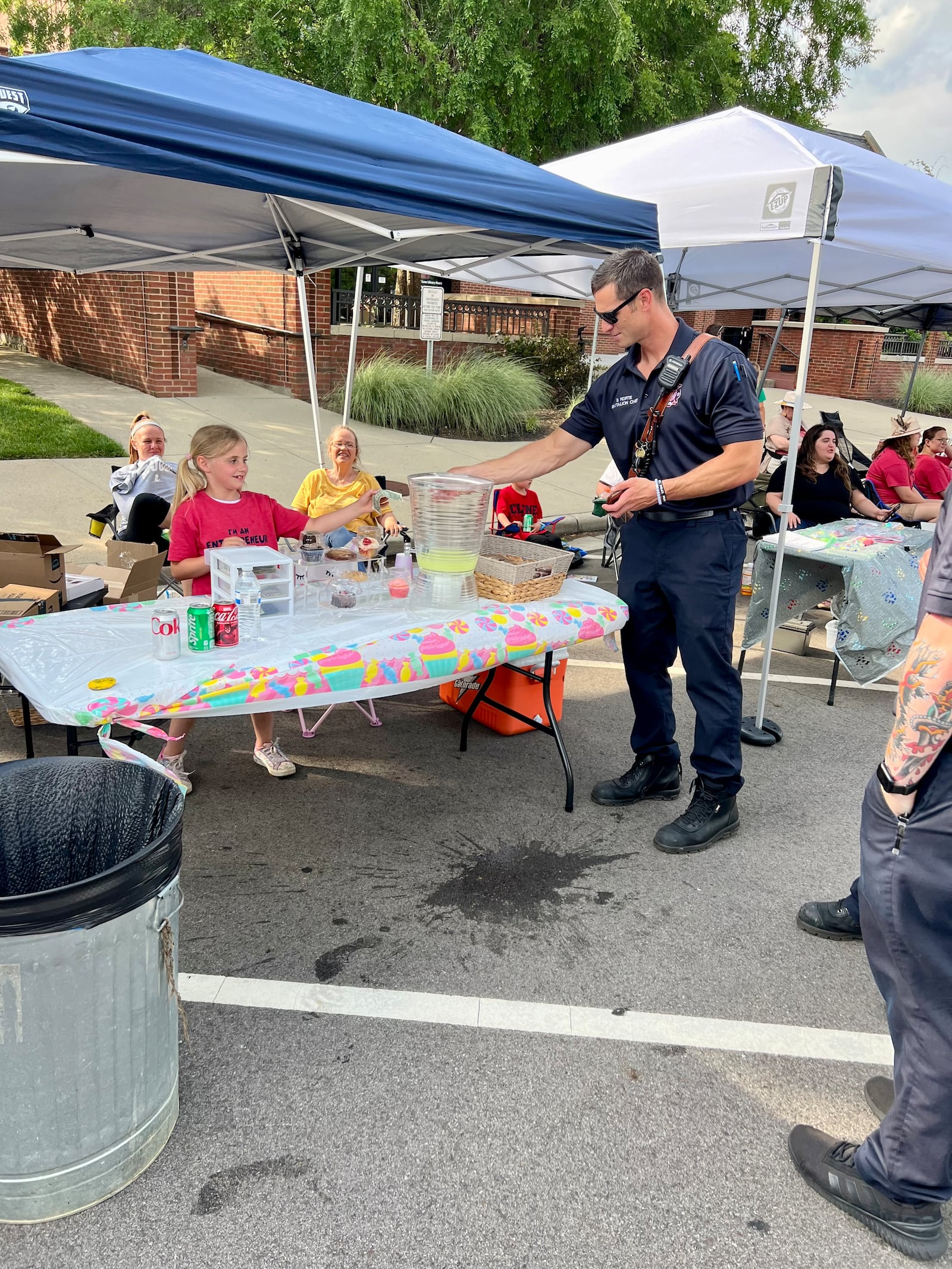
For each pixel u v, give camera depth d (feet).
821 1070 8.46
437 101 38.14
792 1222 6.91
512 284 25.02
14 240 16.19
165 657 9.19
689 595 11.41
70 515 24.00
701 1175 7.27
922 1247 6.63
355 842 11.93
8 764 7.07
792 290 27.09
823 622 22.39
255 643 9.80
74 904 5.82
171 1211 6.73
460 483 11.18
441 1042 8.53
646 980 9.55
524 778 14.01
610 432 11.91
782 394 62.34
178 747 12.64
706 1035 8.82
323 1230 6.63
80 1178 6.58
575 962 9.77
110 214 14.87
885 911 6.15
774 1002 9.34
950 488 5.65
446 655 10.35
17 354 47.09
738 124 15.25
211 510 12.14
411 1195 6.94
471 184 10.98
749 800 13.82
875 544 17.56
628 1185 7.14
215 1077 7.98
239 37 38.24
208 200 14.67
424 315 39.06
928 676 5.55
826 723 17.02
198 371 46.32
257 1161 7.17
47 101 7.90
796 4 54.49
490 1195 6.97
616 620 11.97
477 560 11.95
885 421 56.18
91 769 7.20
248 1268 6.32
